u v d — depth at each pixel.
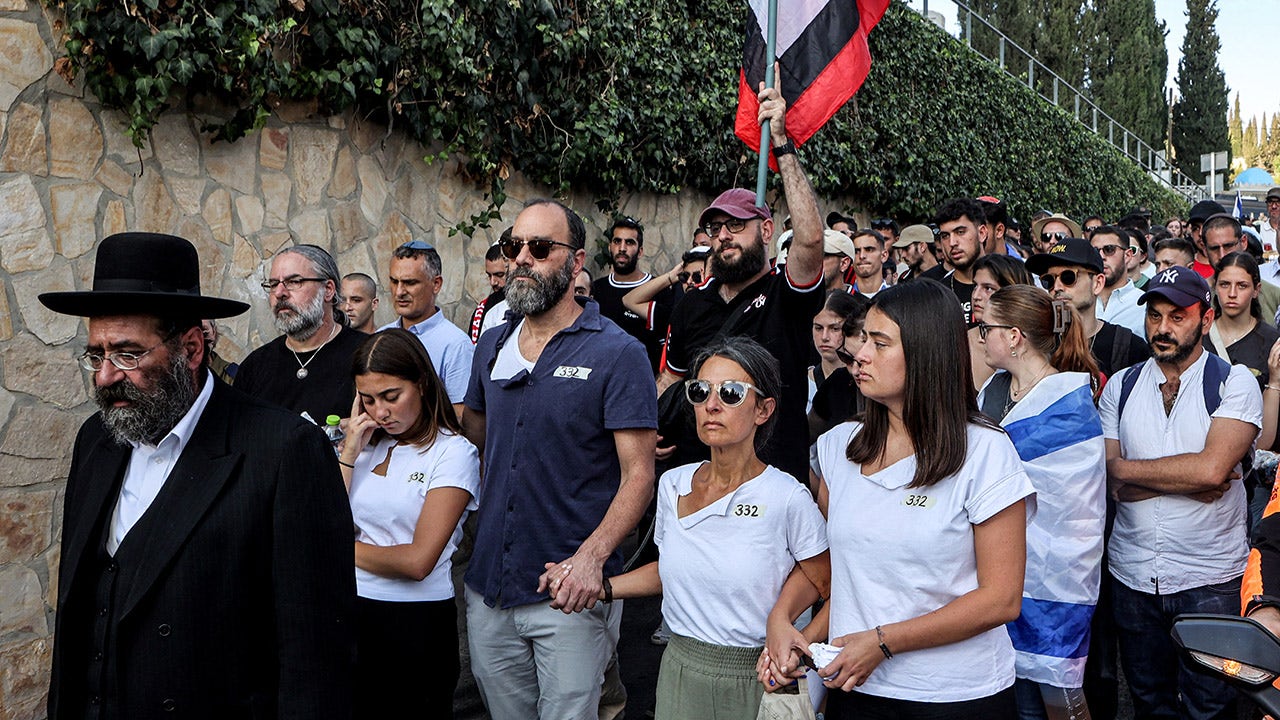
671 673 3.09
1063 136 18.70
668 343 4.73
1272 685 2.04
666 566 3.12
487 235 7.18
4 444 4.59
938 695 2.57
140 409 2.36
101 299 2.31
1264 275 8.12
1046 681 3.50
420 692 3.56
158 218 5.16
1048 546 3.52
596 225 8.05
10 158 4.60
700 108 8.81
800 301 4.11
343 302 5.62
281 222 5.74
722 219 4.27
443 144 6.69
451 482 3.54
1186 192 33.91
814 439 4.93
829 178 10.70
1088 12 34.88
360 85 5.91
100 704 2.35
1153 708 3.99
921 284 2.68
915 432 2.62
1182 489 3.78
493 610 3.60
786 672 2.73
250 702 2.41
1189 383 3.91
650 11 8.09
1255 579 2.31
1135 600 3.97
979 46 21.30
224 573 2.37
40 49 4.68
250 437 2.46
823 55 5.48
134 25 4.72
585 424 3.51
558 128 7.26
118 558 2.39
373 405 3.57
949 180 13.69
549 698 3.48
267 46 5.24
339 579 2.50
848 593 2.73
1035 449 3.57
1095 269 4.93
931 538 2.59
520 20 6.75
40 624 4.71
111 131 4.95
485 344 3.90
